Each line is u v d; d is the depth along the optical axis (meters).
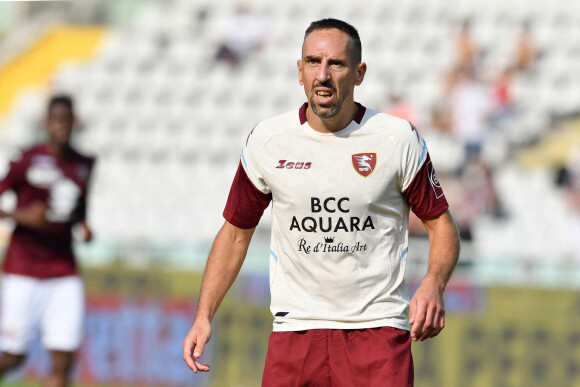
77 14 70.50
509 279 33.59
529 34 58.00
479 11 60.06
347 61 12.16
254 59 59.62
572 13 59.28
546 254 45.44
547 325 31.67
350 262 12.46
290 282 12.81
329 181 12.38
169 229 49.88
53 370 26.75
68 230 26.69
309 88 12.23
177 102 58.09
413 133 12.63
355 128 12.59
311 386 12.66
